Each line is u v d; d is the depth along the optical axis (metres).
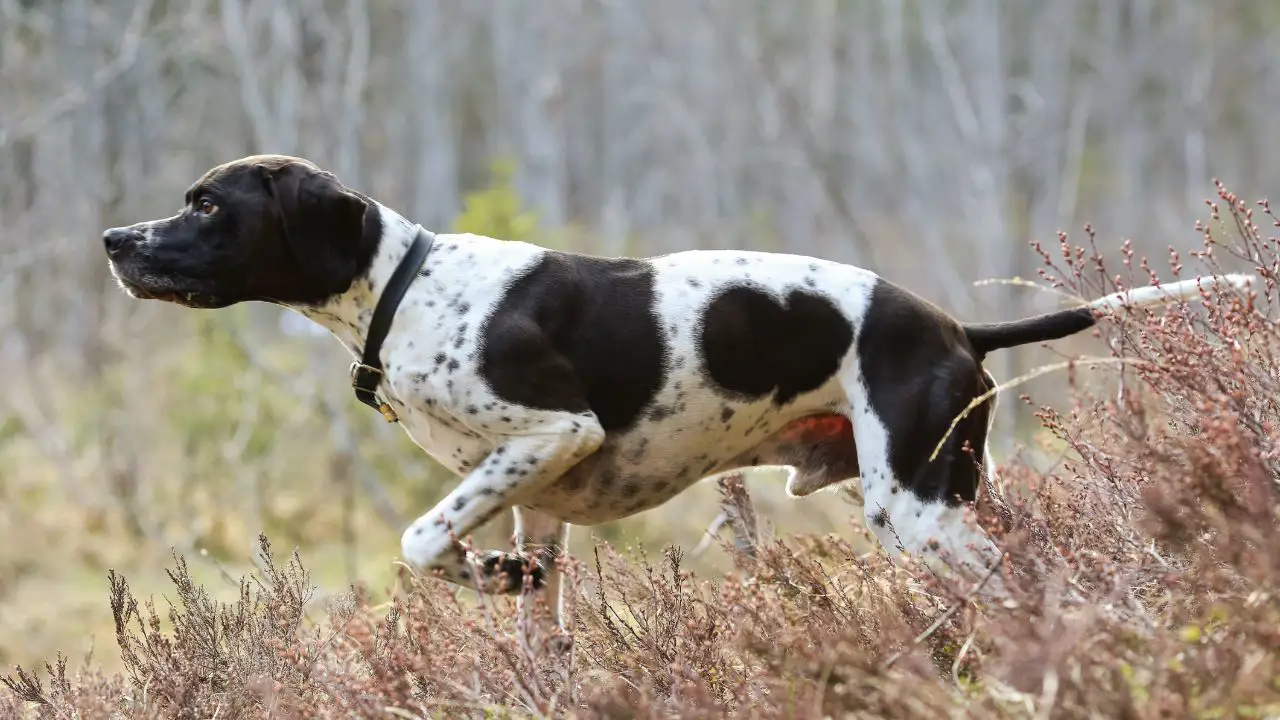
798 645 6.54
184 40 33.78
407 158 47.31
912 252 43.19
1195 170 47.12
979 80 39.31
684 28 48.88
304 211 7.87
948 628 6.86
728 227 46.56
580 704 6.91
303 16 35.47
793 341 7.89
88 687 8.21
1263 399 6.95
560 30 47.66
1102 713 5.39
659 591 7.73
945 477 7.62
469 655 7.35
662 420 7.90
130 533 21.42
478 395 7.67
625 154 51.12
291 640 8.12
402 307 7.89
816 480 8.41
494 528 16.36
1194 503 6.18
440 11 47.00
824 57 46.03
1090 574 6.57
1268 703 5.44
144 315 29.86
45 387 27.20
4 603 17.45
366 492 22.47
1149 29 49.56
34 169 34.91
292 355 26.62
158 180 36.03
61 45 34.38
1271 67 50.62
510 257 7.95
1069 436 7.67
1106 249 41.47
